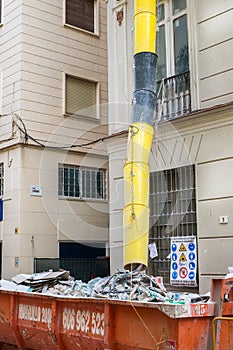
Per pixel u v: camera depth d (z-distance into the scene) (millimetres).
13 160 14844
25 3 15203
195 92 10805
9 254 14539
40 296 7023
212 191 10031
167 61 11781
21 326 7473
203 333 5590
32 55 15180
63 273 8258
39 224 14484
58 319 6777
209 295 6359
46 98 15320
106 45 17062
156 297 6297
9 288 8000
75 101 16047
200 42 10820
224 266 9680
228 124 9875
